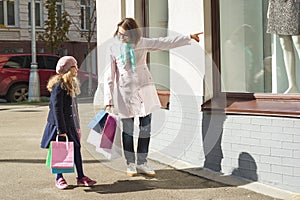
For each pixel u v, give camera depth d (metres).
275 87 5.94
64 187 5.35
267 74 6.03
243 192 5.12
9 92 17.92
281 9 5.86
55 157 5.24
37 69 17.97
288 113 5.05
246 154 5.55
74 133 5.43
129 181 5.68
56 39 24.19
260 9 6.10
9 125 10.70
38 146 7.94
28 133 9.44
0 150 7.59
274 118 5.22
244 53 6.23
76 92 5.41
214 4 6.25
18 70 18.08
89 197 5.04
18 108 15.01
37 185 5.52
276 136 5.20
